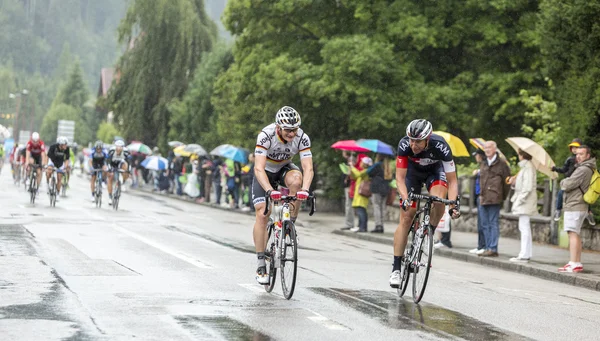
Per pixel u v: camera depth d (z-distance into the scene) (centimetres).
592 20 3931
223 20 7425
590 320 2053
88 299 1908
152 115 11150
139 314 1739
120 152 5550
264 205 2098
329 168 6806
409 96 6272
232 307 1877
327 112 6531
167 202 7244
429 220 2098
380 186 4672
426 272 2011
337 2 6944
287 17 7081
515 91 6475
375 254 3500
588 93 3947
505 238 4619
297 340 1552
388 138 6525
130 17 11138
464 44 6644
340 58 6219
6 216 4403
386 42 6462
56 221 4228
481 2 6425
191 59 11044
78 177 12800
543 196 4612
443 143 2077
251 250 3222
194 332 1573
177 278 2319
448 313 1959
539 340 1706
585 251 3950
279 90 6469
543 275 3148
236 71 7456
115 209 5531
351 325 1722
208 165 7406
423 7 6581
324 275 2580
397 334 1652
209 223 4784
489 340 1652
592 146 3959
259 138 2038
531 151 3459
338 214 6731
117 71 11425
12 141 18312
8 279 2184
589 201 3102
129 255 2859
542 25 4231
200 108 10125
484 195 3616
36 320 1644
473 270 3222
